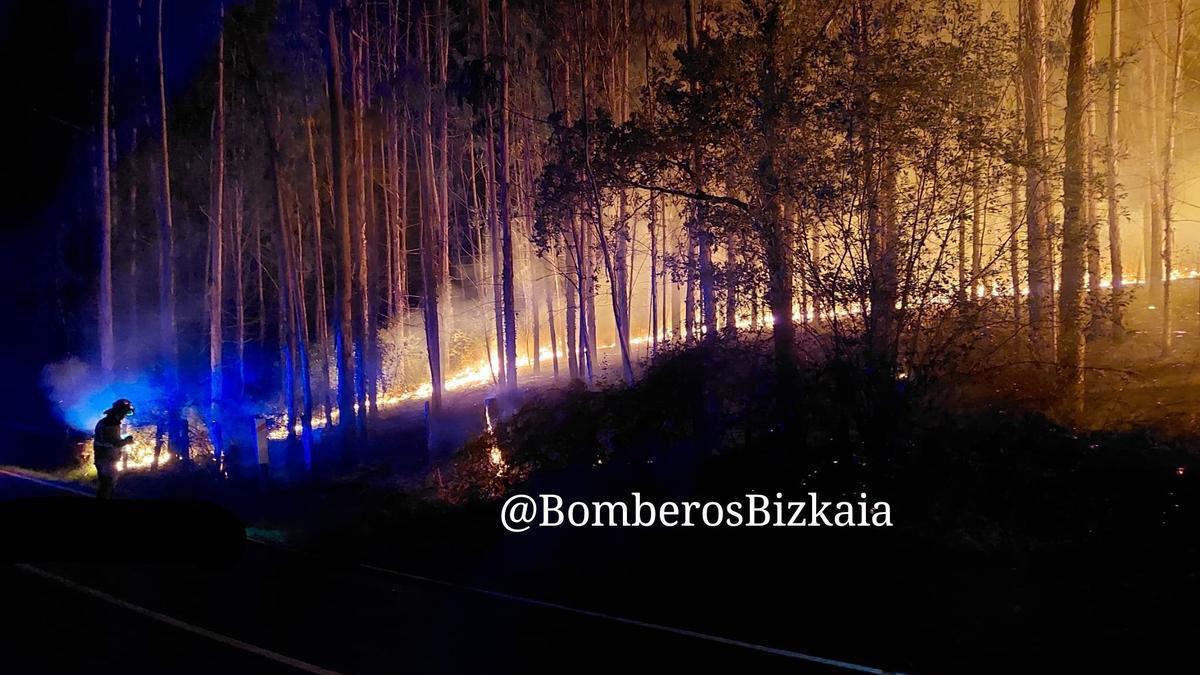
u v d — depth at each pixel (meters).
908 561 8.27
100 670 6.77
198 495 18.09
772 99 10.38
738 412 12.05
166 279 25.09
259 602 8.81
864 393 9.98
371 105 28.69
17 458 26.19
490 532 11.57
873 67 9.88
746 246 11.13
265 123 23.77
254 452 22.53
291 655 6.98
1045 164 10.93
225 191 31.06
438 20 26.45
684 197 13.01
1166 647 5.95
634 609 7.96
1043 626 6.56
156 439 25.28
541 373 29.80
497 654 6.83
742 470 10.82
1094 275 15.73
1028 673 5.86
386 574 10.06
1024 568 7.69
